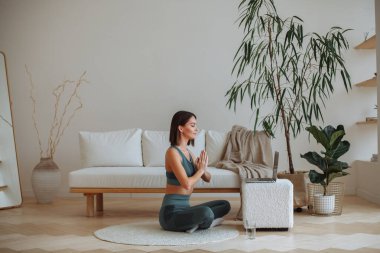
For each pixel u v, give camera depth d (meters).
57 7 7.37
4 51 7.46
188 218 4.36
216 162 6.07
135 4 7.29
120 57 7.30
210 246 3.95
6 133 6.54
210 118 7.20
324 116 7.11
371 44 6.75
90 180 5.48
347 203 6.26
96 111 7.31
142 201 6.83
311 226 4.76
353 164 7.10
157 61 7.26
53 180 6.68
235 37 7.18
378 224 4.79
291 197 4.52
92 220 5.29
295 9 7.11
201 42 7.21
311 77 7.05
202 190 5.34
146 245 4.02
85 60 7.34
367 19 7.10
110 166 6.16
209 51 7.21
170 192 4.54
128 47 7.29
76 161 7.32
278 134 7.11
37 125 7.41
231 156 5.94
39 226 4.96
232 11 7.18
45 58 7.39
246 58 5.92
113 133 6.32
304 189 5.66
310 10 7.11
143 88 7.27
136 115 7.28
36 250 3.89
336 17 7.11
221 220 4.82
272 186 4.52
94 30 7.33
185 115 4.52
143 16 7.28
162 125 7.26
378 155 6.14
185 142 4.57
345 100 7.11
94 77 7.32
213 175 5.33
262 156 5.82
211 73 7.20
